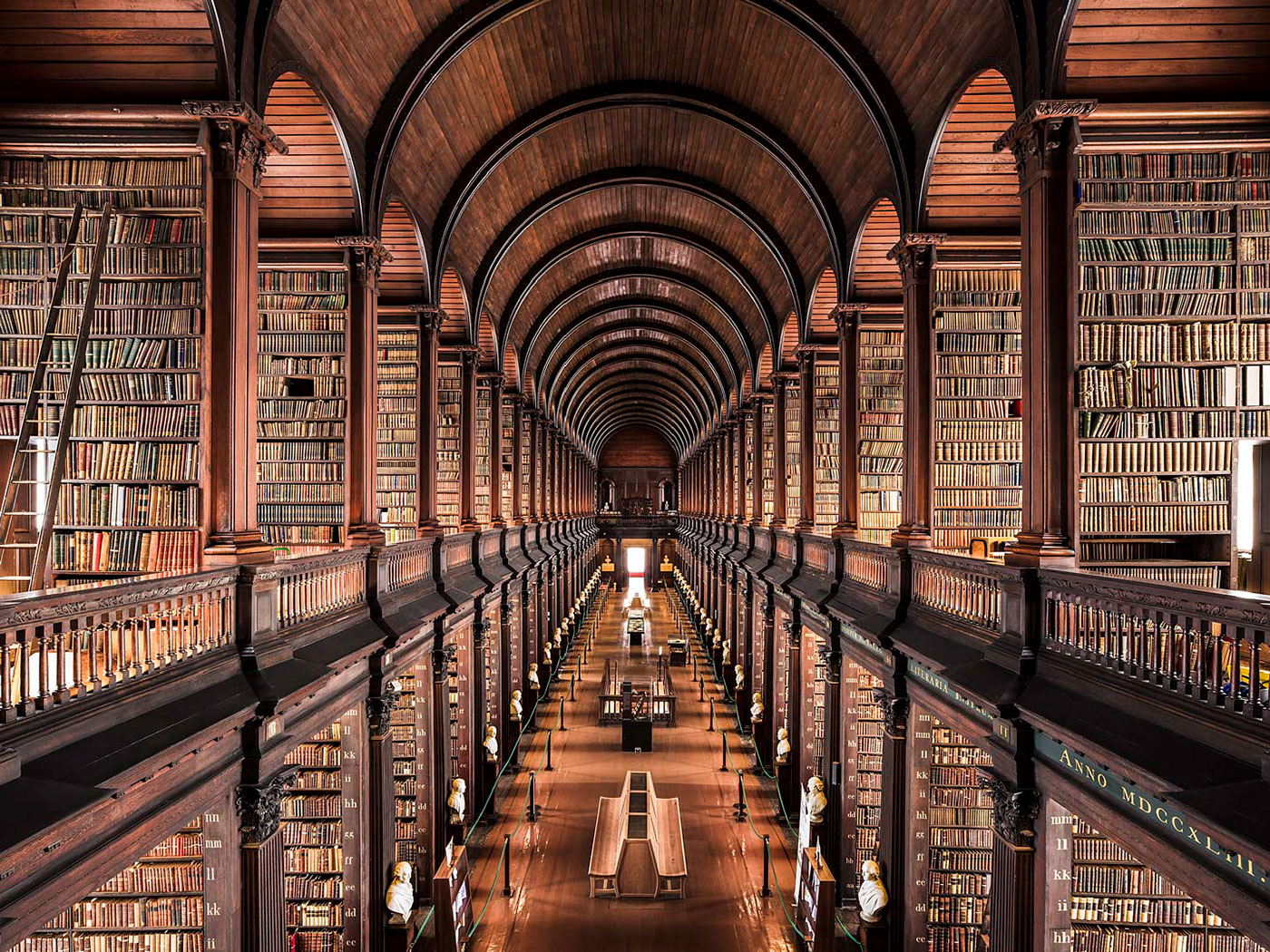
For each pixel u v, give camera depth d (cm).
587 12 1153
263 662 647
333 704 810
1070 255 678
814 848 1125
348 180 977
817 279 1525
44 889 401
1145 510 744
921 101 952
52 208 709
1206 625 452
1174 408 724
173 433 708
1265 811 375
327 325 1077
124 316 699
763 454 2242
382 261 1065
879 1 920
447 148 1254
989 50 782
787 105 1248
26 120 681
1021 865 632
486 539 1683
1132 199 722
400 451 1383
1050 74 680
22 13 648
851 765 1176
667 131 1521
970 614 774
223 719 547
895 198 1034
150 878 773
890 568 1006
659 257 2281
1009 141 718
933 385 991
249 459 723
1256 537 745
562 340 2756
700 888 1257
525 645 2234
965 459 1091
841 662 1194
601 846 1291
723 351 2689
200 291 691
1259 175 717
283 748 660
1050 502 672
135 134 688
